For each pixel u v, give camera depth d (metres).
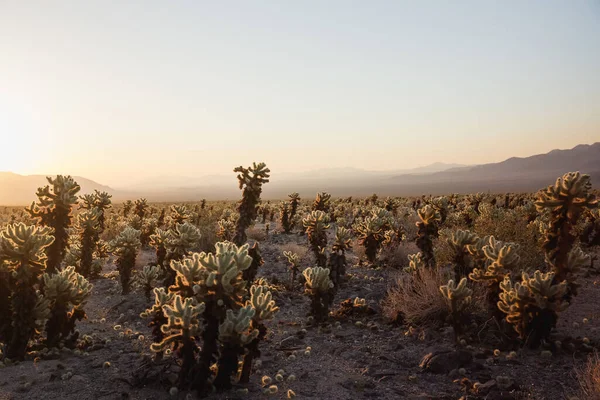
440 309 7.74
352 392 5.25
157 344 5.11
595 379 4.93
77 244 15.27
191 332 5.07
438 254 11.38
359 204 41.69
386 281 11.77
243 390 5.18
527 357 6.17
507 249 7.05
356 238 17.72
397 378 5.66
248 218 10.79
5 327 6.45
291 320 8.74
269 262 15.12
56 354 6.55
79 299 6.93
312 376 5.79
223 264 5.08
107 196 18.38
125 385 5.36
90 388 5.27
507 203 29.20
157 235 11.93
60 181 9.12
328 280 8.34
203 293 5.11
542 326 6.38
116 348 7.01
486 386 5.14
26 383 5.37
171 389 5.09
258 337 5.38
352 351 6.71
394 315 8.20
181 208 17.52
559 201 6.64
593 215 14.55
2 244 6.35
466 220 17.92
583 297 9.17
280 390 5.32
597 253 13.53
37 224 9.10
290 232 24.22
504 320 6.82
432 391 5.23
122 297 10.98
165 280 9.91
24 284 6.36
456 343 6.80
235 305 5.17
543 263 11.12
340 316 8.69
